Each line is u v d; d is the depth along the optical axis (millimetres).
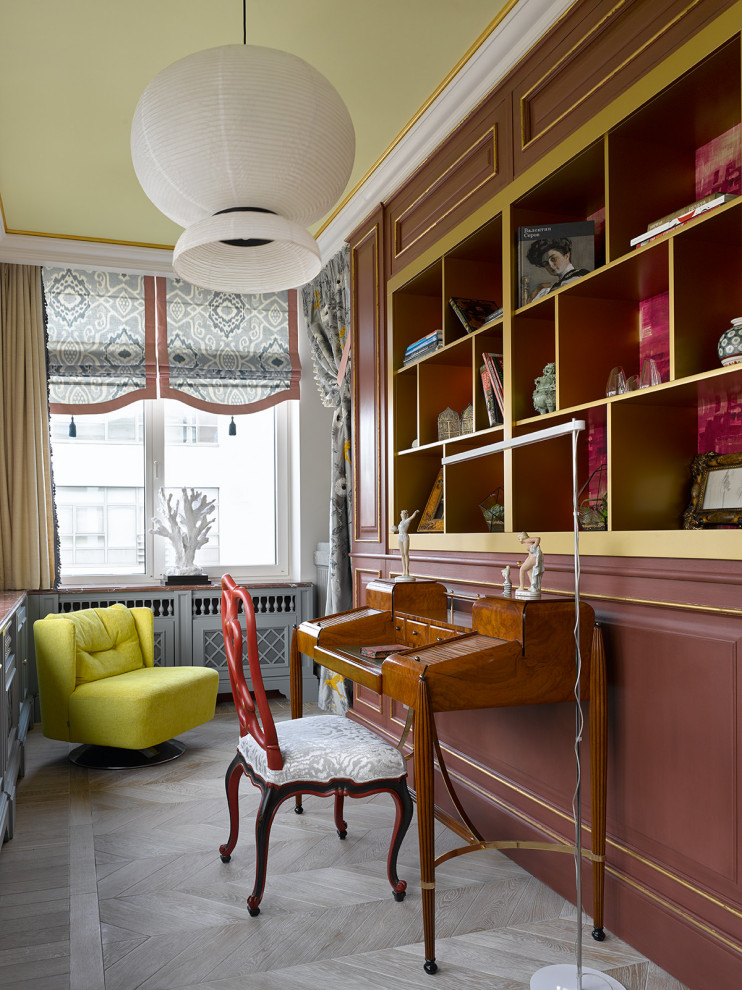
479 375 3066
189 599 5191
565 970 2010
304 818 3176
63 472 5355
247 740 2602
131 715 3711
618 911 2219
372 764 2395
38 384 4945
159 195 1989
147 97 1830
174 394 5391
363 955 2121
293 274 2400
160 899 2445
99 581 5402
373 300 4133
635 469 2268
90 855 2785
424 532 3578
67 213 4480
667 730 2059
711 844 1903
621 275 2318
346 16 2762
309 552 5750
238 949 2148
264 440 5844
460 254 3299
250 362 5551
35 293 4965
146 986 1967
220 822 3121
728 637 1860
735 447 2201
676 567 2008
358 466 4387
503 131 2896
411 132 3461
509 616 2266
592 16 2406
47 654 3826
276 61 1794
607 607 2309
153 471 5535
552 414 2525
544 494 2791
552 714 2568
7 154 3746
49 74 3090
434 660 2219
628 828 2211
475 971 2039
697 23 1986
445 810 3262
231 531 5754
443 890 2523
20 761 3678
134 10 2719
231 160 1821
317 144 1870
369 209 4121
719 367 2072
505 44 2766
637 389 2320
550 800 2582
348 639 3076
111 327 5266
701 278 2051
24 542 4844
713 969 1863
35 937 2209
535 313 2721
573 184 2646
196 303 5469
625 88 2254
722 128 2287
